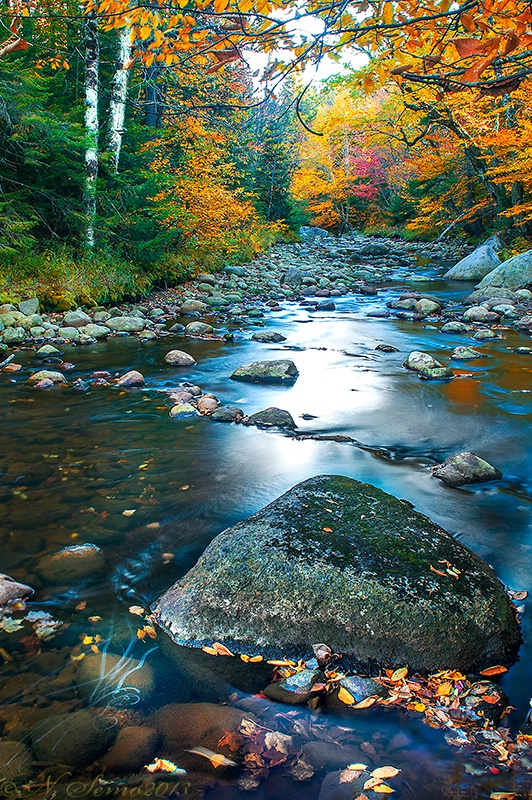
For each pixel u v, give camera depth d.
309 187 41.19
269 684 2.11
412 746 1.84
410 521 2.84
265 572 2.48
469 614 2.31
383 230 37.19
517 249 17.05
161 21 2.01
